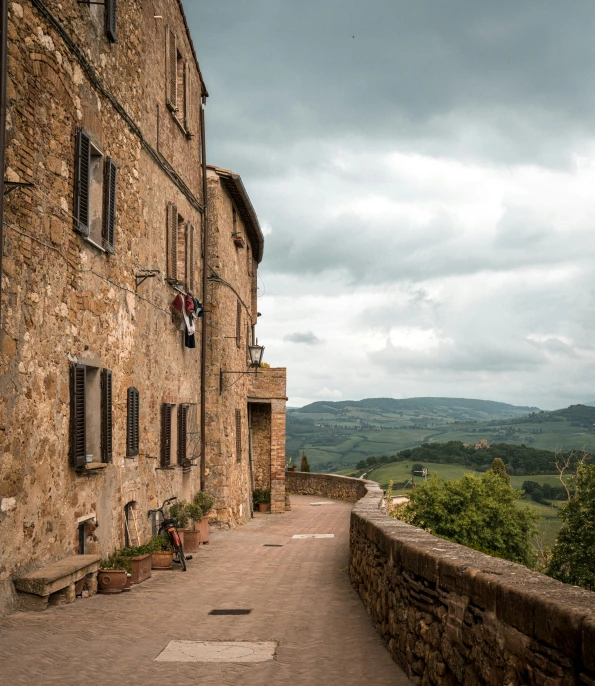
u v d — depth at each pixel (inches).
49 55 359.6
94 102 426.3
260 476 1175.0
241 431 946.7
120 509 471.8
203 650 276.2
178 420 645.3
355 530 420.2
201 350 767.7
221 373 831.1
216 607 364.2
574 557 896.3
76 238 396.2
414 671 228.7
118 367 473.1
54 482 363.3
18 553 325.7
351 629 311.1
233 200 916.0
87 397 428.8
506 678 153.6
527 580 161.8
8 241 315.0
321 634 302.7
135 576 439.2
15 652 260.5
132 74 504.1
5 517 312.3
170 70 631.8
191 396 721.6
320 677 239.3
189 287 692.1
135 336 514.3
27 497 333.1
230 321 880.3
